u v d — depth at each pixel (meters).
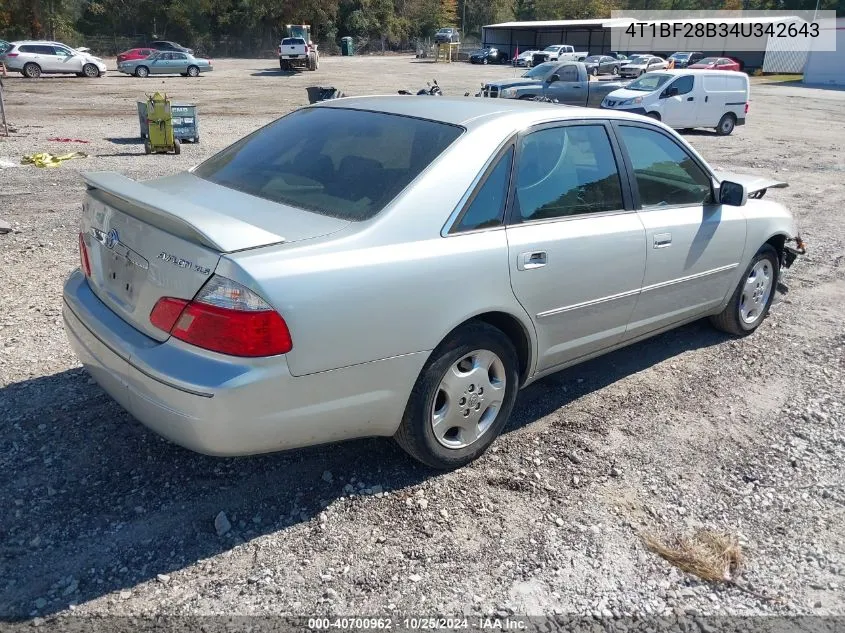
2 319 4.94
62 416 3.71
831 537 3.14
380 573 2.77
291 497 3.19
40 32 53.91
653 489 3.41
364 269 2.81
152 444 3.51
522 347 3.59
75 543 2.83
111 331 2.97
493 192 3.32
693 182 4.49
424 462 3.34
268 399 2.66
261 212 3.07
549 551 2.94
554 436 3.82
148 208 2.76
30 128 15.92
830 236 8.79
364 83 34.97
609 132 3.97
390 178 3.17
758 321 5.43
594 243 3.70
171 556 2.80
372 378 2.93
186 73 37.09
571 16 97.94
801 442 3.90
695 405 4.27
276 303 2.60
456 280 3.09
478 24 94.81
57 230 7.41
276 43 65.12
